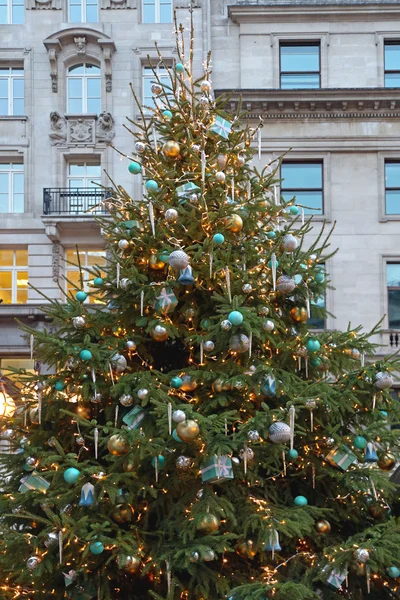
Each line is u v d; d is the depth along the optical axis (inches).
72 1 1114.7
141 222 454.0
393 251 1005.8
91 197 1061.1
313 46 1068.5
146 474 403.5
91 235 1053.2
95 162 1085.8
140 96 1086.4
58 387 417.4
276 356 435.8
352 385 418.9
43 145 1077.8
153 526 421.7
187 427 344.8
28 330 401.4
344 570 365.1
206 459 364.8
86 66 1106.1
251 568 402.9
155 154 467.5
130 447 369.1
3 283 1058.1
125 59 1091.3
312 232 1007.6
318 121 1029.2
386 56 1063.6
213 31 1071.0
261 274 430.3
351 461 404.8
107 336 430.9
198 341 401.4
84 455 442.0
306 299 442.6
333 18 1061.8
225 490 404.5
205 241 410.9
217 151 465.1
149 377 400.8
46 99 1090.1
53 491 369.7
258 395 389.1
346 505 441.4
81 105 1098.1
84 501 360.8
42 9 1111.0
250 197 458.3
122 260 436.1
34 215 1058.7
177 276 410.9
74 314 426.9
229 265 422.6
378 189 1019.9
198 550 353.7
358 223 1011.9
